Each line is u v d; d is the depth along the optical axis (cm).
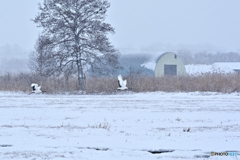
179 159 2294
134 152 2466
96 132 3117
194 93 8100
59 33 9769
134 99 6931
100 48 9800
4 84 9912
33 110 4931
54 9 9888
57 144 2673
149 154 2425
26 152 2430
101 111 4753
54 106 5528
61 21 9781
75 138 2883
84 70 10288
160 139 2866
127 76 9450
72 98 7406
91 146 2622
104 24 9862
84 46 9888
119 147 2605
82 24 9781
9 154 2373
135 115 4303
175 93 8262
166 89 8794
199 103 5878
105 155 2373
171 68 14188
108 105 5647
